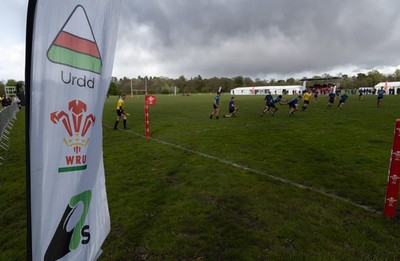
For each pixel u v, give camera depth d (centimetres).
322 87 6700
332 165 616
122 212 402
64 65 177
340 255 295
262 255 299
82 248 205
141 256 303
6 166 659
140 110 2319
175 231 351
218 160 675
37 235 173
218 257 298
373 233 337
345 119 1446
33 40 158
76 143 192
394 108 2052
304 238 329
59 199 185
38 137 168
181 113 2000
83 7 185
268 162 647
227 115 1733
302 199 440
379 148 771
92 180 210
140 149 820
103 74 208
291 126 1226
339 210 401
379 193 459
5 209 427
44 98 168
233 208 414
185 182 523
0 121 966
